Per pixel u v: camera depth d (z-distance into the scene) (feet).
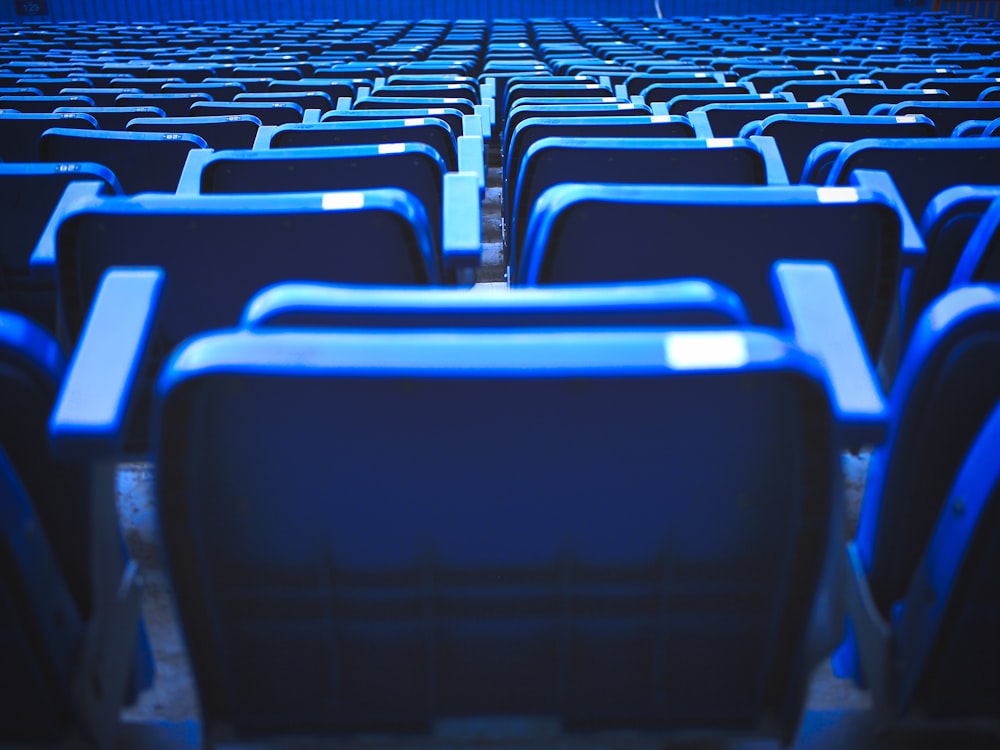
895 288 6.35
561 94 17.15
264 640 3.57
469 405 2.96
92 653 3.96
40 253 6.39
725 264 6.25
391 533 3.33
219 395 2.92
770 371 2.62
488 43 44.88
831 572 3.32
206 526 3.25
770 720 3.76
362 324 3.11
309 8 77.15
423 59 30.66
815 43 32.42
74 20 75.72
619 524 3.34
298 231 5.92
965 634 3.81
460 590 3.49
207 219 5.81
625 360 2.56
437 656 3.66
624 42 41.19
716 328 2.98
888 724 4.34
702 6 75.82
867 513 4.52
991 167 8.84
